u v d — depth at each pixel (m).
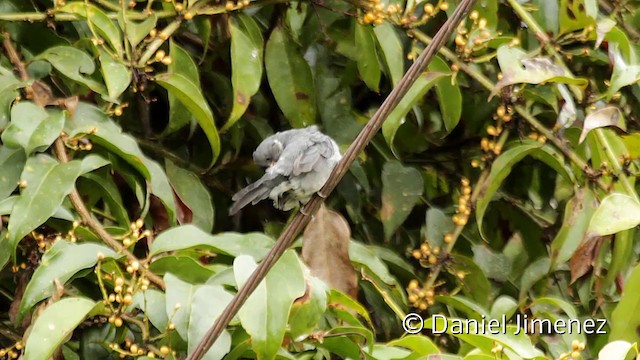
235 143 11.39
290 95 11.15
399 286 10.26
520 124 10.99
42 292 8.30
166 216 10.27
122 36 10.01
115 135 9.26
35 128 9.00
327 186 7.83
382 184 11.46
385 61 11.59
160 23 11.05
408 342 8.54
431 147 12.14
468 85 11.75
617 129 10.37
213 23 11.14
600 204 9.90
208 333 7.51
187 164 11.54
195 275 9.02
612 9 12.43
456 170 12.18
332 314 9.48
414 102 10.47
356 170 11.49
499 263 11.35
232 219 11.99
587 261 10.48
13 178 9.18
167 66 10.93
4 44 9.93
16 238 8.55
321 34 11.54
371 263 10.05
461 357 8.62
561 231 10.57
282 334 7.93
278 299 8.01
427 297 10.34
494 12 11.27
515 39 10.27
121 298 8.22
